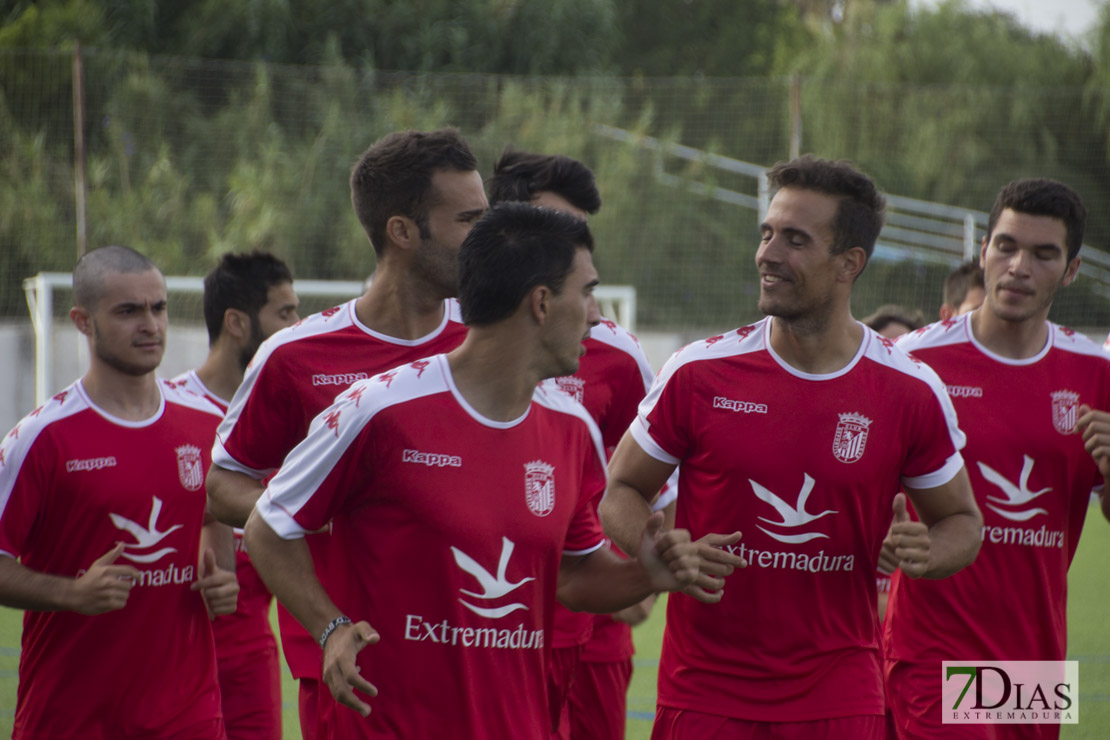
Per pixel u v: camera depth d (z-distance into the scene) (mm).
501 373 9430
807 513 11445
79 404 13086
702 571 9656
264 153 59656
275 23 70625
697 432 11750
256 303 16547
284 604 9406
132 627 12898
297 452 9570
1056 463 14406
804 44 93375
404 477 9328
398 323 12000
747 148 66688
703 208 62906
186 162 59375
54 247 54031
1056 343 14750
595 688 15578
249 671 15773
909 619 14562
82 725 12703
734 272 61500
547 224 9352
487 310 9305
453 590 9328
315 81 64312
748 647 11555
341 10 73000
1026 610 14352
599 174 61969
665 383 11984
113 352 13109
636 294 60750
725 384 11727
